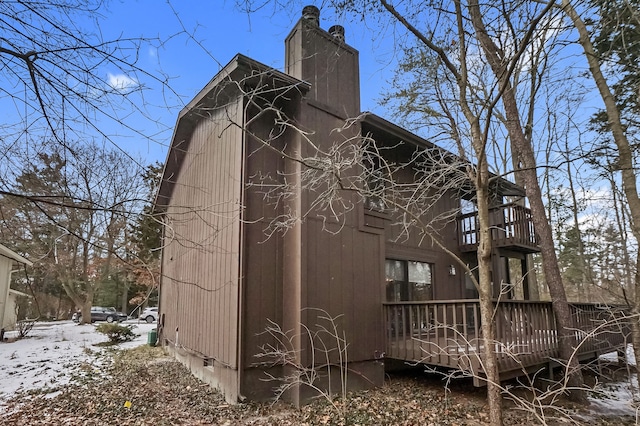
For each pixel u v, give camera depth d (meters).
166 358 10.73
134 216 3.75
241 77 6.67
